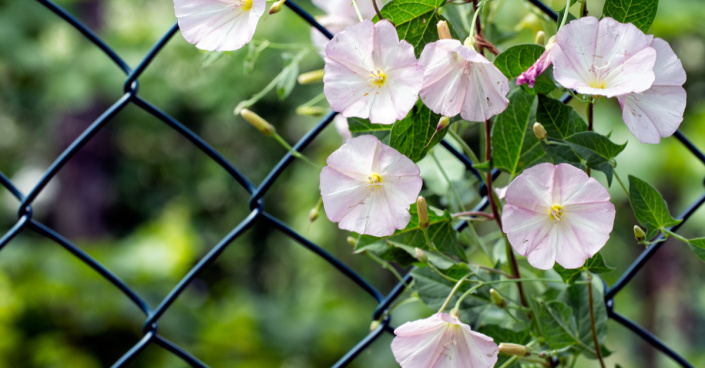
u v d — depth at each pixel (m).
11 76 1.95
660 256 1.45
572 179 0.45
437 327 0.46
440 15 0.47
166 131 2.22
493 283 0.48
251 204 0.53
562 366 0.52
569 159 0.46
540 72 0.45
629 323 0.55
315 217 0.53
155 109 0.53
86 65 1.76
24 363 1.01
